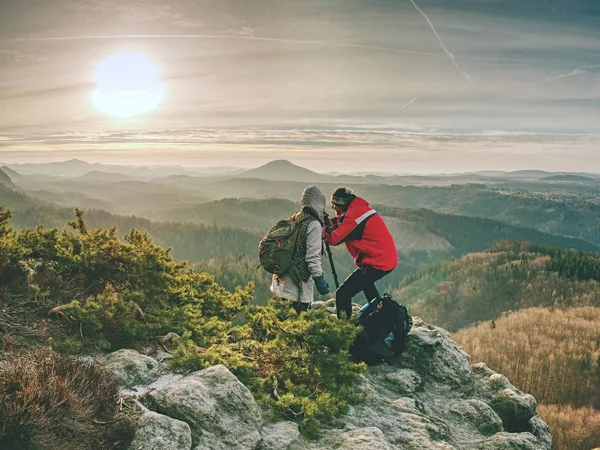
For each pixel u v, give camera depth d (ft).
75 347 15.92
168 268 21.89
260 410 15.43
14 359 13.19
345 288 21.71
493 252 508.94
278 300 21.84
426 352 22.95
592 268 384.06
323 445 14.90
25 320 16.96
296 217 19.69
